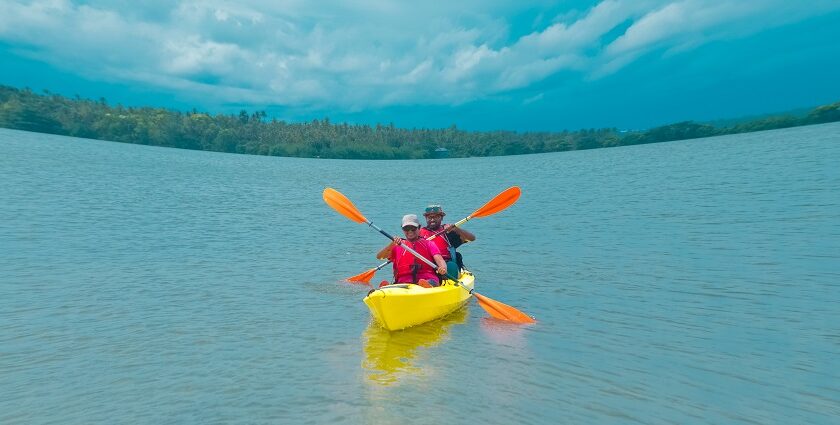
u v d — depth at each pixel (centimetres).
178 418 459
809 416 463
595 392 511
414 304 723
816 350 608
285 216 1956
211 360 590
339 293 899
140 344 636
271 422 450
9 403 485
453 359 597
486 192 3122
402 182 4119
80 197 2078
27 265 1014
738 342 639
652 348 628
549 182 3353
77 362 580
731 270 976
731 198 1864
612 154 6962
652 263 1073
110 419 457
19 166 3123
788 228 1288
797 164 2675
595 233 1455
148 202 2119
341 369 566
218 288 911
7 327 684
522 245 1341
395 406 478
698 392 511
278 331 691
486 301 788
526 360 595
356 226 1750
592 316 760
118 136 14988
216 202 2312
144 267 1045
